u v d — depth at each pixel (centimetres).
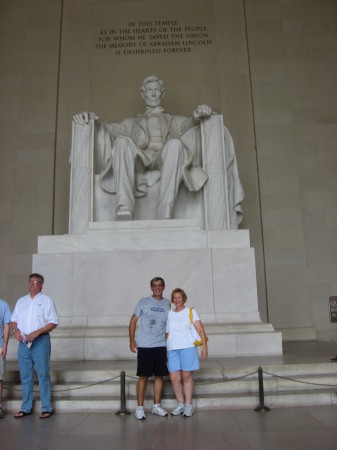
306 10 1240
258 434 388
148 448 359
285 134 1160
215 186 817
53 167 1148
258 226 1111
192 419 442
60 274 730
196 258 722
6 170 1152
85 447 363
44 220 1120
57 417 461
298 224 1107
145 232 750
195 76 1226
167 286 714
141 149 852
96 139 883
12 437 393
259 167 1141
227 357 646
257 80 1198
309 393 493
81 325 702
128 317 707
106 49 1249
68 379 536
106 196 843
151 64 1239
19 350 479
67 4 1266
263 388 484
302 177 1134
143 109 1213
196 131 884
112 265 726
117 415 464
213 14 1264
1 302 484
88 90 1224
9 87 1201
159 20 1263
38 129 1173
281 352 656
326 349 789
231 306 706
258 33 1230
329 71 1196
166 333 477
